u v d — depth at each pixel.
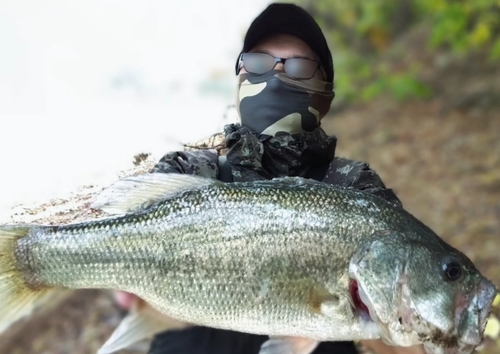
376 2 4.21
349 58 3.98
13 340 1.25
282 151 0.68
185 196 0.59
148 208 0.59
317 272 0.56
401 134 2.65
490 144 2.22
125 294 0.61
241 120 0.73
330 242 0.56
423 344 0.56
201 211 0.58
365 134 2.86
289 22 0.72
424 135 2.55
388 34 4.24
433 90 3.09
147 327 0.59
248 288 0.57
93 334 1.24
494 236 1.52
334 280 0.56
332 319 0.56
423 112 2.87
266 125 0.70
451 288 0.56
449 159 2.22
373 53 4.25
